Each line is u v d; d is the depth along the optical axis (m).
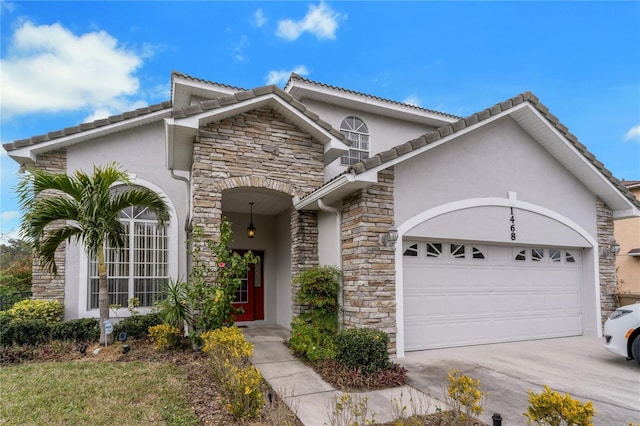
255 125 9.66
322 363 7.36
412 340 8.75
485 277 9.81
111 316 10.77
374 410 5.45
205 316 8.12
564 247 10.95
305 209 10.12
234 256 8.52
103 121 11.02
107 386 6.15
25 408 5.36
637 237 18.06
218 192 9.09
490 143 9.93
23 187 8.25
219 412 5.25
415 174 8.89
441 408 5.50
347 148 10.23
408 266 8.88
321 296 8.65
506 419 5.18
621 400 5.89
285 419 4.93
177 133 8.79
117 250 10.80
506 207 9.94
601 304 11.03
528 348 9.20
